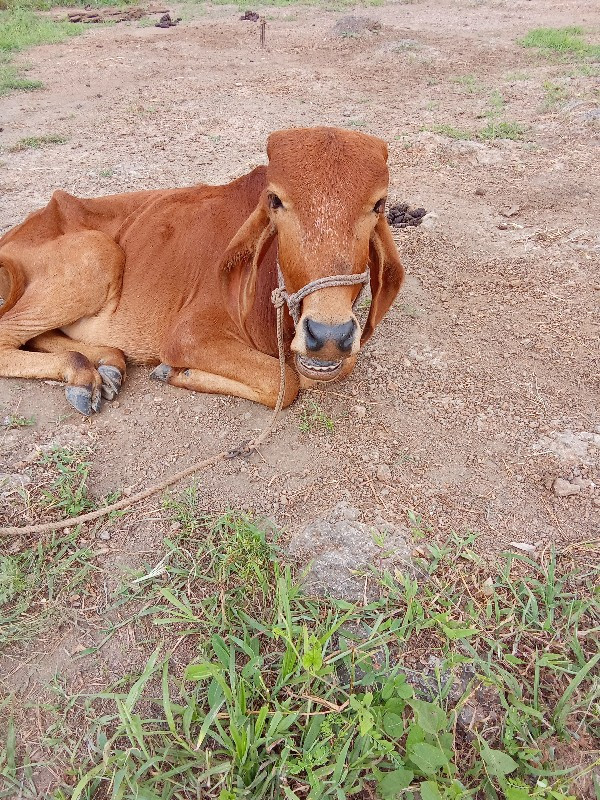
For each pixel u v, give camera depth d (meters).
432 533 1.07
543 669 0.89
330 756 0.78
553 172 2.49
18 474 1.19
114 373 1.41
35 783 0.79
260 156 2.74
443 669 0.87
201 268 1.40
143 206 1.54
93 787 0.77
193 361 1.35
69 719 0.84
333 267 0.99
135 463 1.23
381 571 1.00
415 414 1.33
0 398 1.39
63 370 1.38
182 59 4.46
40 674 0.89
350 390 1.39
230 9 6.34
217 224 1.40
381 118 3.19
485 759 0.75
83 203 1.53
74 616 0.96
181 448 1.26
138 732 0.77
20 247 1.46
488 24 5.32
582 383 1.41
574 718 0.83
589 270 1.83
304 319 1.00
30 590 0.99
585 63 3.92
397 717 0.80
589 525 1.09
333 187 0.97
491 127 2.93
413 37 4.92
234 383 1.34
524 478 1.18
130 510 1.13
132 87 3.83
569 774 0.78
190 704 0.81
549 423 1.30
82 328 1.50
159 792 0.77
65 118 3.29
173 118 3.27
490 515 1.11
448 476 1.18
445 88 3.64
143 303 1.45
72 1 6.75
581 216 2.14
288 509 1.12
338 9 6.18
